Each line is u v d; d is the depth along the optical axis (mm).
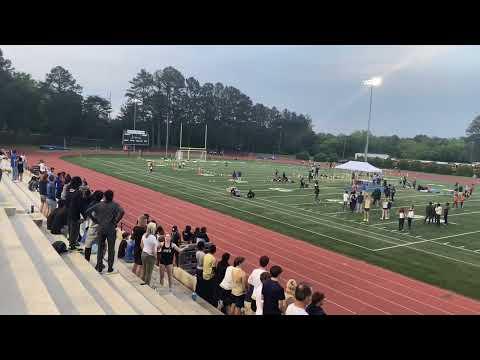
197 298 11445
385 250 20984
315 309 7281
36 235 11133
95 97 111750
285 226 25422
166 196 34625
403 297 14930
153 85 124812
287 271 17375
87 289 8305
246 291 10680
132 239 13539
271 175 57438
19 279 7324
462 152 132625
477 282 16688
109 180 43219
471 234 25438
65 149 88312
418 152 133500
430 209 28438
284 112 153000
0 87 83875
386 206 29109
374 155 123750
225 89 139375
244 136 138625
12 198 18891
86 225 12656
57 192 15734
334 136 147375
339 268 17969
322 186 46562
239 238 22344
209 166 69500
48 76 106438
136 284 10961
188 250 14172
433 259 19719
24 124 87750
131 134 91625
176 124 126438
